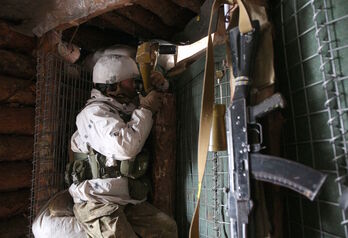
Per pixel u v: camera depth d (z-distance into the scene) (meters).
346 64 0.72
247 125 0.88
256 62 0.95
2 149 1.66
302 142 0.87
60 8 1.72
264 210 0.85
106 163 1.60
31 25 1.85
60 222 1.56
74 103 1.95
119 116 1.62
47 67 1.79
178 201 1.80
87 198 1.53
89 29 2.21
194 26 1.86
